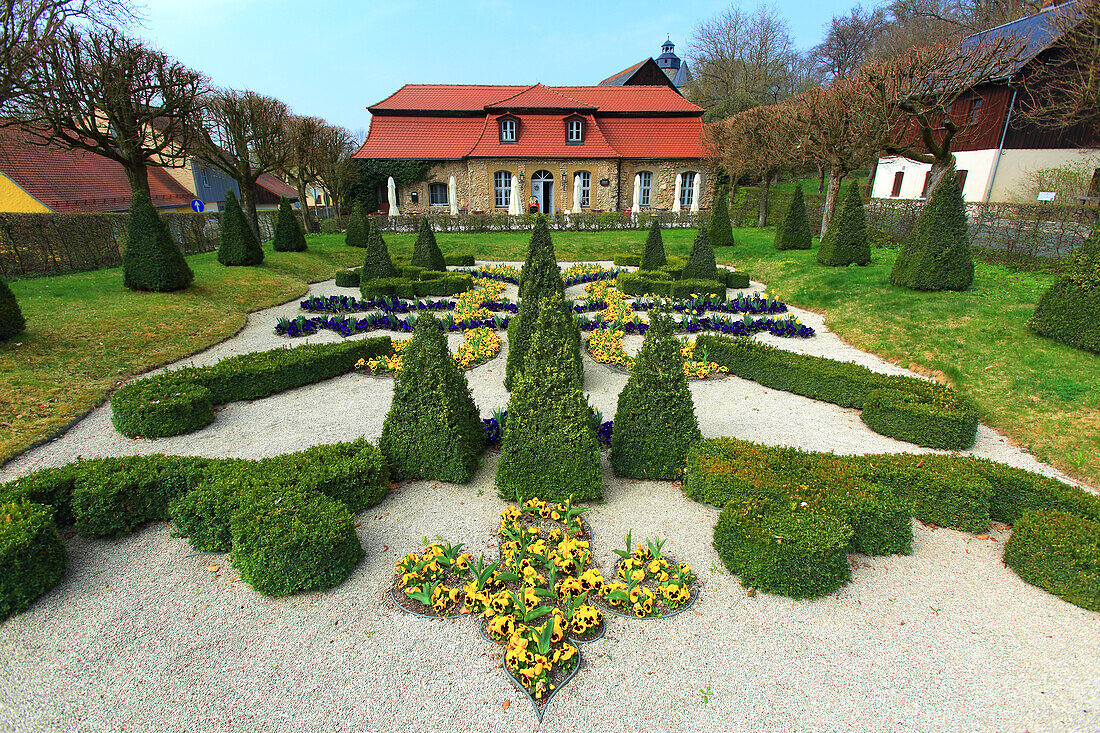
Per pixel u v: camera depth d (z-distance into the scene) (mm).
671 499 5492
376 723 3197
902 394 7184
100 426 7152
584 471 5215
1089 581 4023
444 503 5418
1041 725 3180
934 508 5082
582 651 3703
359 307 13656
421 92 33688
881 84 14789
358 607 4082
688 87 48688
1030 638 3832
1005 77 20922
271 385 8305
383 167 30875
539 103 31297
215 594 4215
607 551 4719
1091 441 6410
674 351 5547
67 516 4980
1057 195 20484
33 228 14070
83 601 4121
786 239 19734
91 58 16078
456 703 3320
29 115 16844
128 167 17672
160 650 3691
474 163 30531
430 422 5559
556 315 6906
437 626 3902
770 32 47656
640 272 16594
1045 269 12805
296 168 30250
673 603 4070
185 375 7801
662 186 33000
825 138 17188
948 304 10820
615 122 33344
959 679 3498
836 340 11039
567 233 27672
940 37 33531
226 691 3398
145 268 12492
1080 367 7816
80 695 3359
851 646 3754
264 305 13898
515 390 5309
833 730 3160
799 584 4129
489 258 23172
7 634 3803
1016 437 6902
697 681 3480
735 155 28109
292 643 3754
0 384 7543
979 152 23578
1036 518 4531
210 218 21484
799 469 5180
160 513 5109
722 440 5719
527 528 4949
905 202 17781
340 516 4391
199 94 18453
